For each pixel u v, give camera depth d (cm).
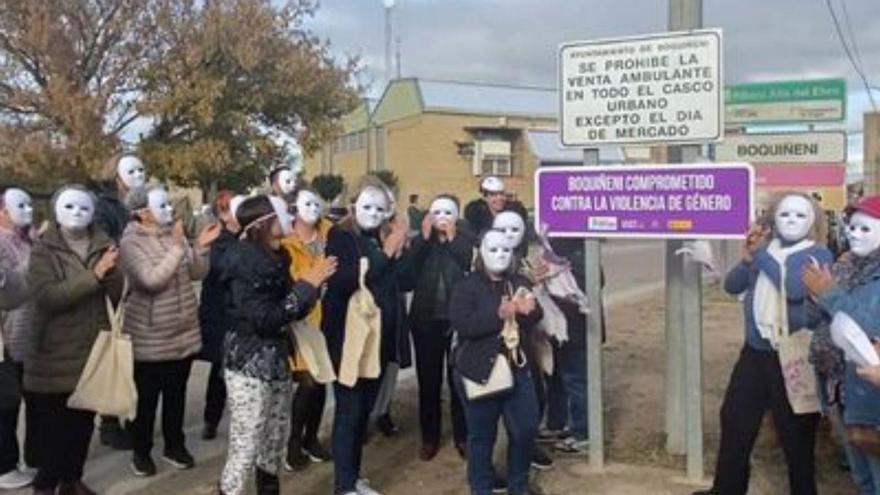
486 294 580
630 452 725
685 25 689
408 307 762
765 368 575
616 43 678
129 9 2789
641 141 674
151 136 2941
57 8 2733
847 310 478
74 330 599
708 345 1218
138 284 671
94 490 654
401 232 679
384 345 686
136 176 720
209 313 754
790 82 1272
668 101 664
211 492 649
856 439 478
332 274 570
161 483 671
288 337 568
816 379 535
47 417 610
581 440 735
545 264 681
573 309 722
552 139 5738
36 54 2717
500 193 809
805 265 539
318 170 6166
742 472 593
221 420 843
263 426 549
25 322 639
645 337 1291
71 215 591
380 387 683
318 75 3123
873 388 466
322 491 652
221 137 2986
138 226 683
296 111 3194
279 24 3019
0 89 2755
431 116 5625
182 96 2800
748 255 589
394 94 5856
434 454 729
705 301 1667
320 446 723
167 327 680
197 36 2827
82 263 597
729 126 1301
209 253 733
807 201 561
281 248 560
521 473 602
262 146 3028
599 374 686
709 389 945
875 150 1828
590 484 652
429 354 719
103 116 2744
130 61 2806
